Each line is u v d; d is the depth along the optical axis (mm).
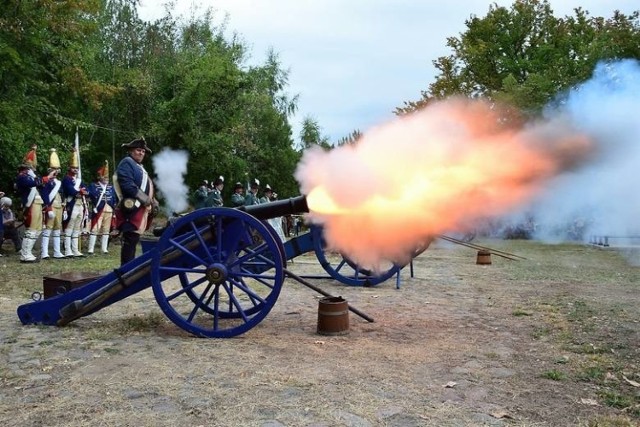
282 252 5391
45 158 15188
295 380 3764
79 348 4535
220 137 21969
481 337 5078
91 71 20078
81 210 11703
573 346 4801
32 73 14789
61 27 14188
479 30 22422
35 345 4621
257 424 3066
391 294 7465
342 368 4055
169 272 5020
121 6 24422
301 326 5457
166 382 3719
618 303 6840
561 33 20797
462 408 3340
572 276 9578
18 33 13273
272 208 5348
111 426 3043
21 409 3270
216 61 22297
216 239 5051
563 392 3664
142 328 5223
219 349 4535
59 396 3477
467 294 7516
